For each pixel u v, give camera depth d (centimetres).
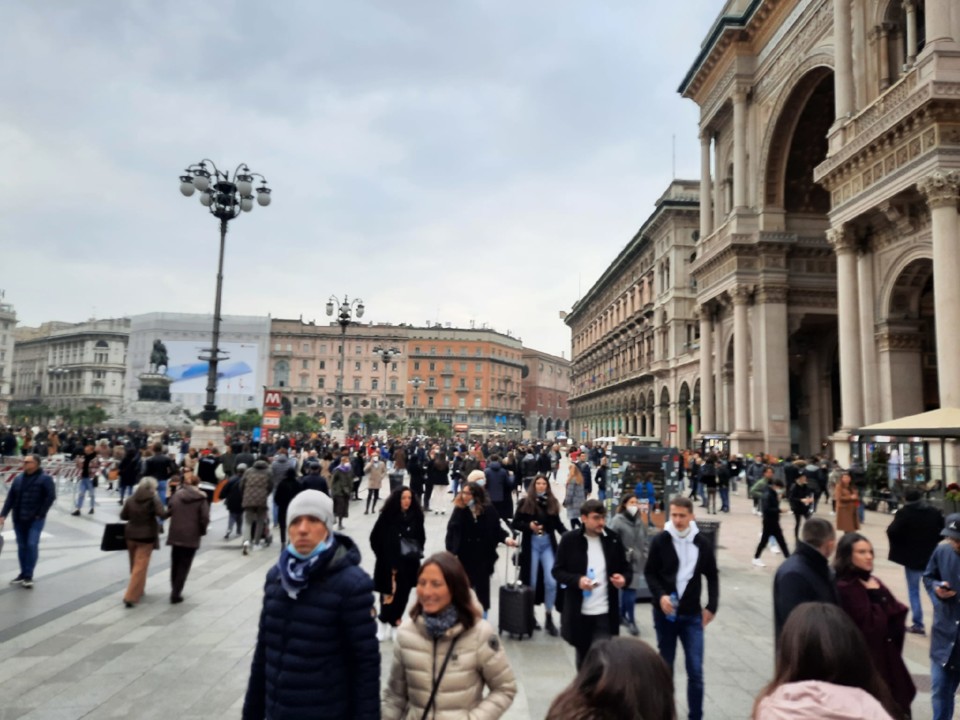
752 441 3531
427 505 2172
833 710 245
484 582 855
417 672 355
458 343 13312
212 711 590
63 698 616
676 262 5794
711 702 638
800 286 3625
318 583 353
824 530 471
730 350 4056
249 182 2431
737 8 3922
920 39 2342
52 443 3216
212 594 1022
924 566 873
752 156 3709
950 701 557
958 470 1992
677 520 583
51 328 16450
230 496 1528
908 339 2425
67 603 958
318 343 12962
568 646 815
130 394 7794
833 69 2975
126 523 966
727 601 1055
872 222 2483
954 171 1975
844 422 2547
